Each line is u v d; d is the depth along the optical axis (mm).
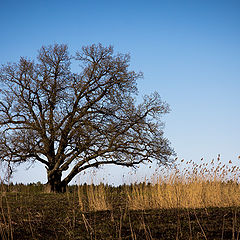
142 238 5914
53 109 21031
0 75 20766
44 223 7039
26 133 19578
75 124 20719
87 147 19422
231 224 6605
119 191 13219
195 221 6941
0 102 20547
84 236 6133
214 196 9484
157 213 7844
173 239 5785
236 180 9945
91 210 8484
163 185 9898
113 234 6176
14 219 7234
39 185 20344
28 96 20859
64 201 10367
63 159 19906
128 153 20172
